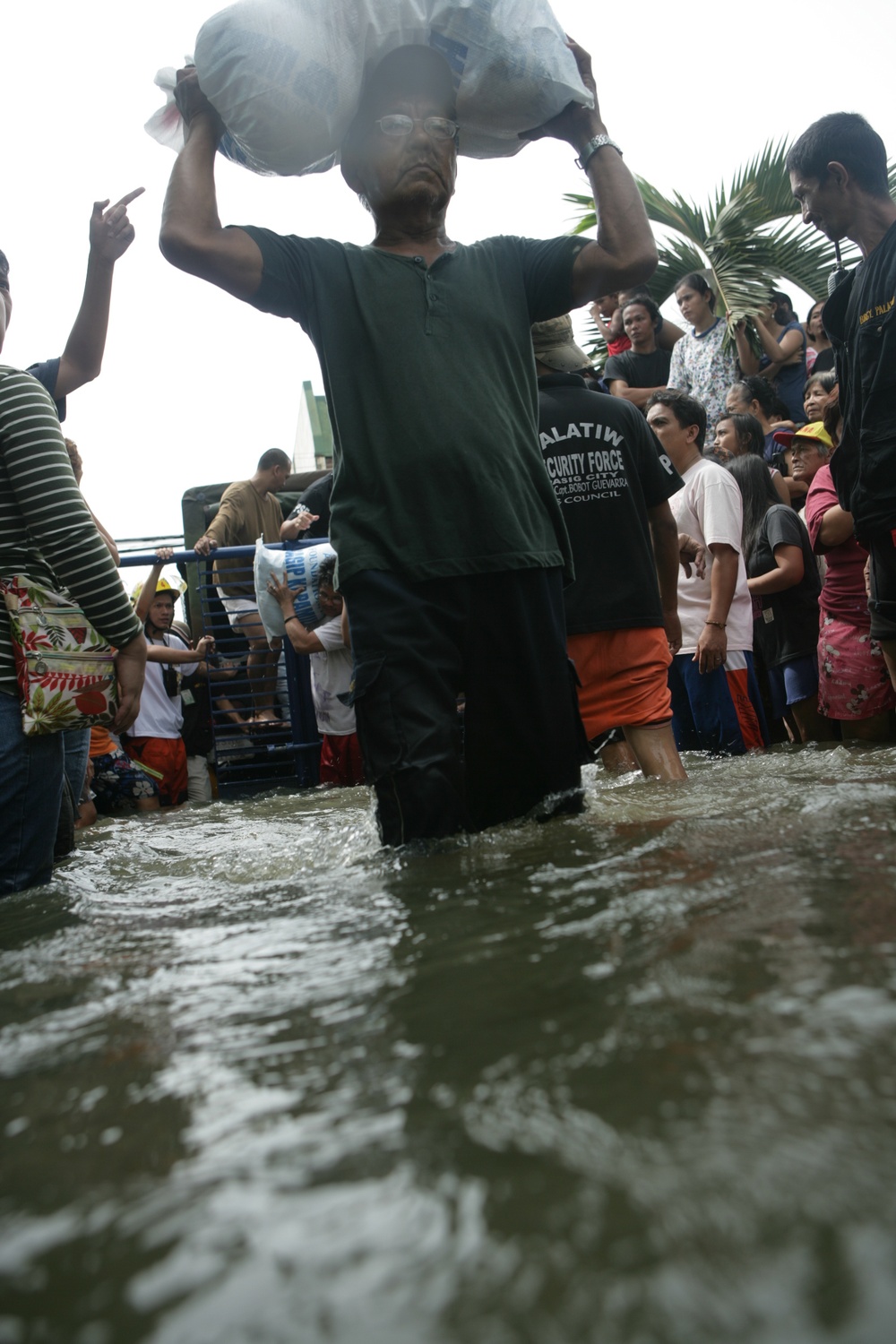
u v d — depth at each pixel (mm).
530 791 2406
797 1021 864
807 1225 584
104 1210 714
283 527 6332
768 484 4984
